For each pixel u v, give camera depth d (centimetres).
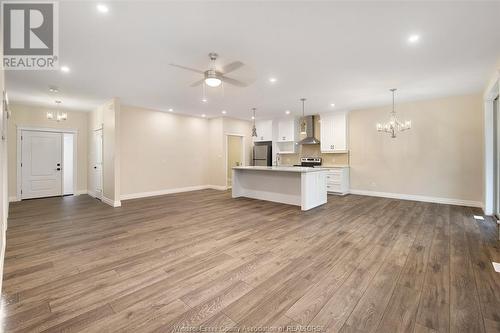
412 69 353
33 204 544
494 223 384
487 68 349
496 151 430
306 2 204
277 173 567
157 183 673
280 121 800
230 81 327
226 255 268
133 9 212
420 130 562
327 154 730
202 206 523
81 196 650
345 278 218
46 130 621
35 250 280
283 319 164
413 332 151
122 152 602
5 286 204
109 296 191
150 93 484
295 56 309
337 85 431
